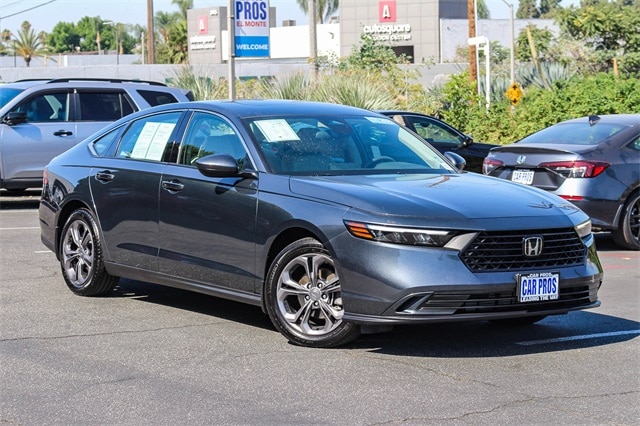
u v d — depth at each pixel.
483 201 7.20
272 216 7.46
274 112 8.38
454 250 6.81
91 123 17.89
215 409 5.87
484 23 75.25
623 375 6.65
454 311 6.79
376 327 7.17
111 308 8.83
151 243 8.52
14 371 6.71
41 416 5.75
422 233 6.81
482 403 5.99
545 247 7.09
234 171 7.70
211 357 7.08
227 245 7.82
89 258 9.27
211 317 8.45
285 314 7.44
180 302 9.12
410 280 6.73
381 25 78.06
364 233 6.91
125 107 18.16
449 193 7.31
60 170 9.62
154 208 8.46
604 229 13.14
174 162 8.48
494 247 6.90
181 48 100.56
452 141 18.27
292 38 83.81
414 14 77.00
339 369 6.75
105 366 6.84
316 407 5.91
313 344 7.31
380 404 5.96
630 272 11.32
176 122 8.70
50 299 9.22
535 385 6.39
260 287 7.59
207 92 29.16
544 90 28.19
